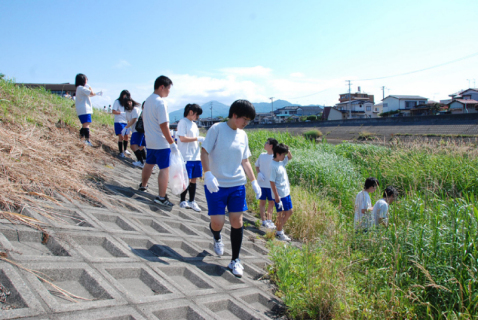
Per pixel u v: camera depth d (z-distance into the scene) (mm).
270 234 4848
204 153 3137
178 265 2938
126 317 1944
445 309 3053
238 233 3238
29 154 3885
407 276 3355
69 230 2740
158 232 3631
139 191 4852
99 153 6402
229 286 2951
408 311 2945
